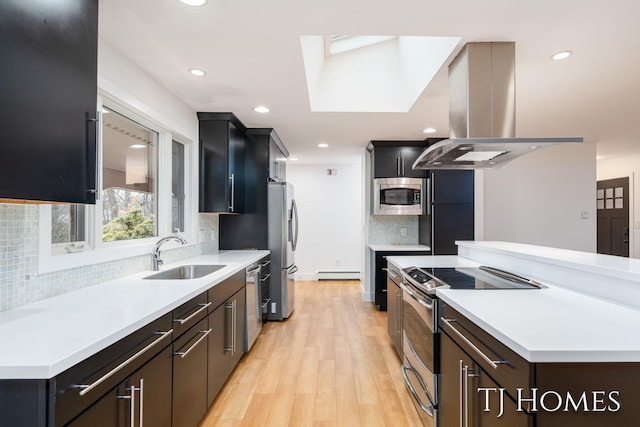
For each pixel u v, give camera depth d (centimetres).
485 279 211
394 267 305
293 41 198
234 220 410
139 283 203
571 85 263
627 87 267
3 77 100
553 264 193
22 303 151
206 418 218
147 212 268
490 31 186
